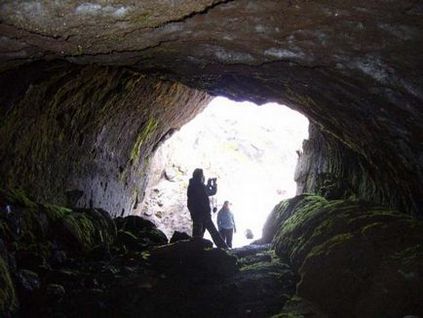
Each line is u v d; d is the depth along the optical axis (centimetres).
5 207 639
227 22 377
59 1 286
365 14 328
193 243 756
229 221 1180
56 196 873
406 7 302
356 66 432
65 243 730
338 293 515
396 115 494
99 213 895
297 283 618
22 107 689
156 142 1417
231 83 725
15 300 491
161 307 574
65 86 766
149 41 405
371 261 504
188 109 1387
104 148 1064
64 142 870
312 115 726
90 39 372
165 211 1803
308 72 512
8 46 379
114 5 296
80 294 575
